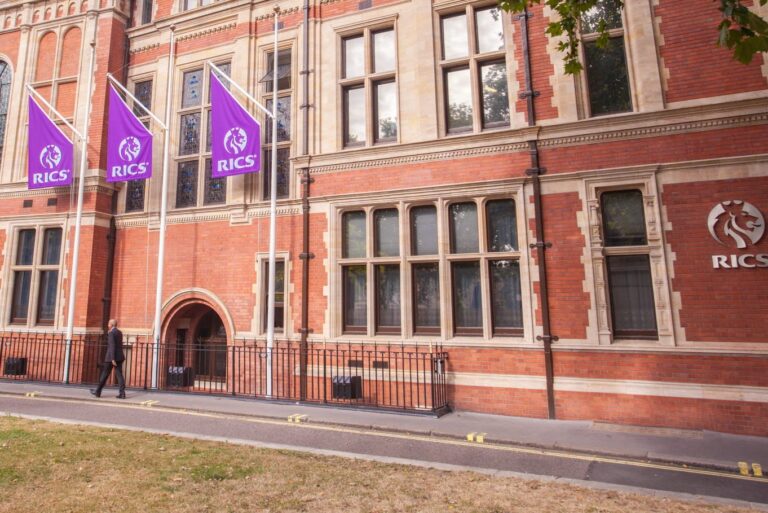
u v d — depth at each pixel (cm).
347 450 662
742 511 464
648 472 586
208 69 1305
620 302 869
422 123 1030
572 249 886
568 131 914
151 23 1393
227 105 1158
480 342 927
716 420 764
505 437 720
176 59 1349
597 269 866
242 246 1173
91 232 1285
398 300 1035
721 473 583
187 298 1210
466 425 797
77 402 990
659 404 799
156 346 1156
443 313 963
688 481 554
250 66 1242
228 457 609
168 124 1305
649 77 880
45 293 1343
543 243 901
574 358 861
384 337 1010
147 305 1255
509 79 984
